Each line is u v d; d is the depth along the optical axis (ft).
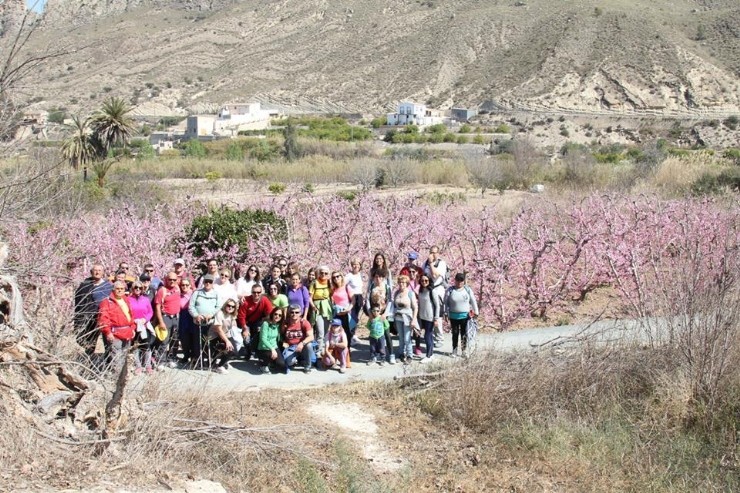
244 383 35.40
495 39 464.65
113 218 55.16
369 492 25.63
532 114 359.66
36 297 33.58
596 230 54.80
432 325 39.14
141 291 33.81
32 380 25.63
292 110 433.07
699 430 31.83
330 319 39.11
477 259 48.57
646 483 27.91
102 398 26.23
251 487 25.07
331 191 122.52
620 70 383.86
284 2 594.24
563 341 37.01
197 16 593.83
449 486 27.09
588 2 480.64
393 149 203.72
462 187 133.28
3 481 20.26
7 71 25.31
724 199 88.43
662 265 54.19
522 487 27.30
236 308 37.47
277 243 54.75
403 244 53.06
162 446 24.72
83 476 21.70
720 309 33.68
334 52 506.07
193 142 204.64
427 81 437.58
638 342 36.63
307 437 29.35
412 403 33.88
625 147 268.82
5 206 28.96
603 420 32.40
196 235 57.00
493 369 33.78
